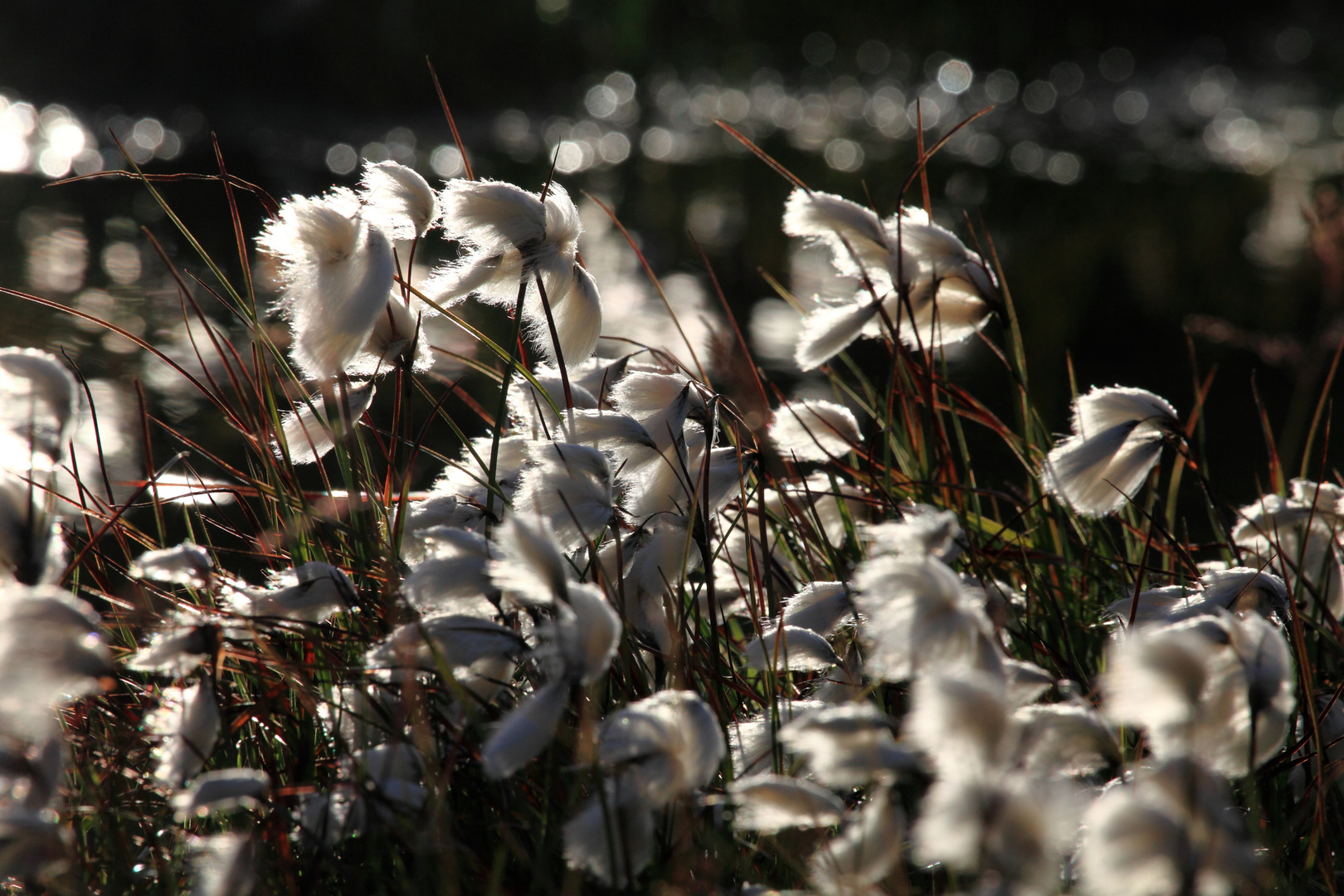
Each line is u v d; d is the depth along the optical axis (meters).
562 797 1.58
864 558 1.71
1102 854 1.48
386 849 1.56
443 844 1.54
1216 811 1.49
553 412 1.64
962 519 1.71
